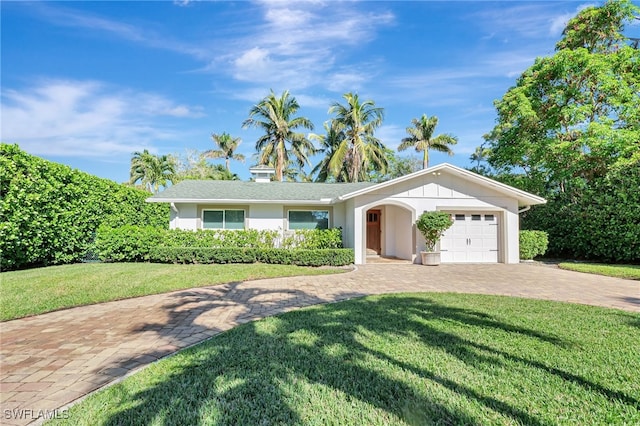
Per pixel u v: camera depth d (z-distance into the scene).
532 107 16.81
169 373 3.52
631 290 8.27
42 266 11.40
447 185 14.12
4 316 5.71
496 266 13.04
